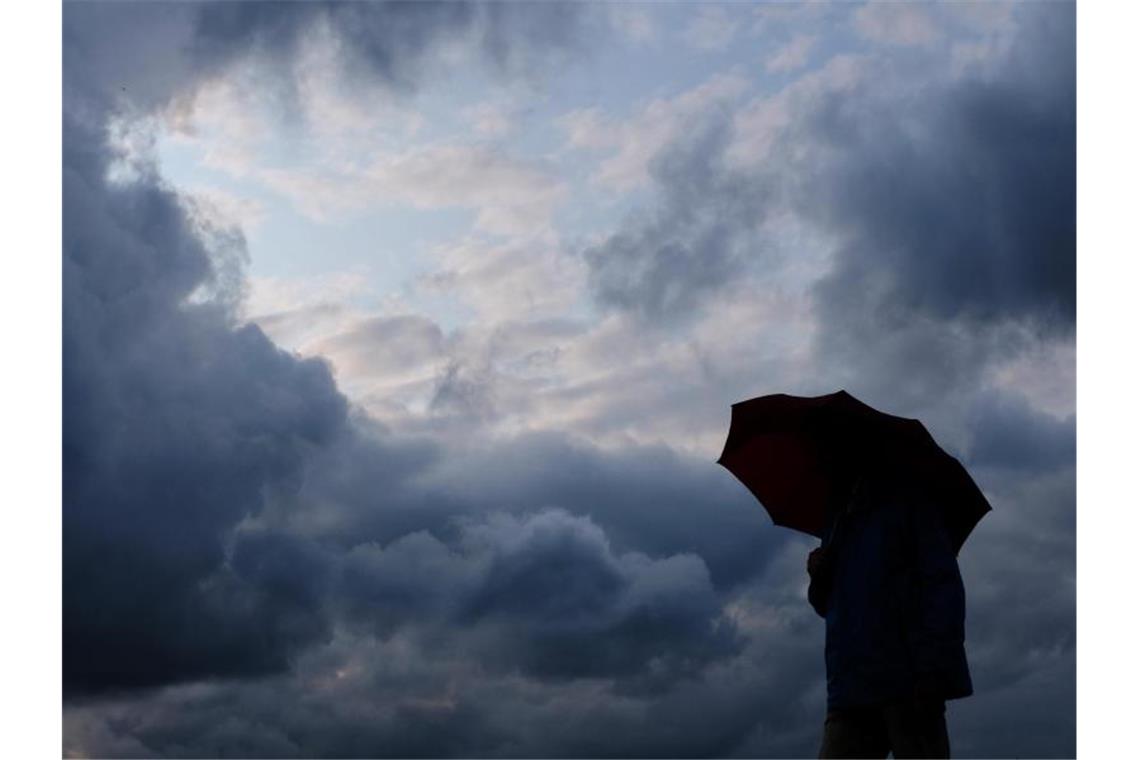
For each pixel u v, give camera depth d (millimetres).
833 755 3930
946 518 4055
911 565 3809
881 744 3934
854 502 4016
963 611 3684
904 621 3752
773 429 4383
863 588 3814
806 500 4395
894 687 3693
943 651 3611
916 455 3961
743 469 4461
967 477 3934
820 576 4055
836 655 3842
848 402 4047
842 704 3781
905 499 3879
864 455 4047
